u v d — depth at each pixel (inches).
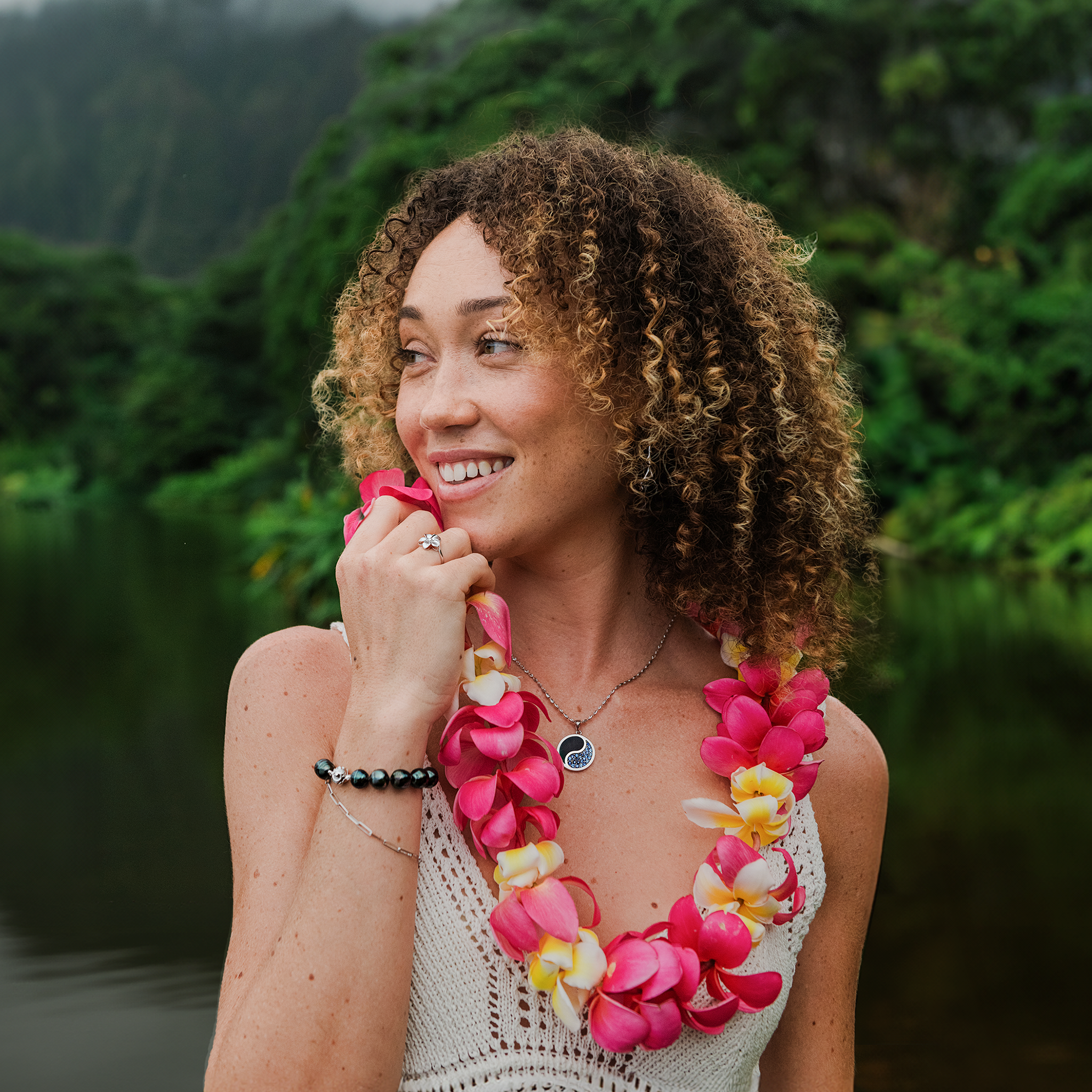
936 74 902.4
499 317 38.8
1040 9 943.0
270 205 2321.6
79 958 129.6
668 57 774.5
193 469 1540.4
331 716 40.2
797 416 45.1
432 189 44.7
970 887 153.5
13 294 2027.6
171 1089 101.0
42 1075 103.0
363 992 34.7
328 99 2347.4
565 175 41.3
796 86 882.8
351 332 49.5
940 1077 106.5
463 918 38.1
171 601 437.7
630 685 44.0
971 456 683.4
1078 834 172.6
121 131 2490.2
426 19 928.3
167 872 157.3
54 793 194.4
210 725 243.8
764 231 50.1
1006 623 381.4
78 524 997.2
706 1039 38.8
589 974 35.9
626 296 40.9
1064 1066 108.2
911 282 816.9
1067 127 861.2
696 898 38.9
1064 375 653.3
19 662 316.2
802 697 43.8
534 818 38.2
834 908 46.3
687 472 42.8
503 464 39.8
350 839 35.6
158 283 2263.8
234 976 36.4
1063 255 792.9
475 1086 37.7
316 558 334.3
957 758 216.1
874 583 52.9
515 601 44.1
